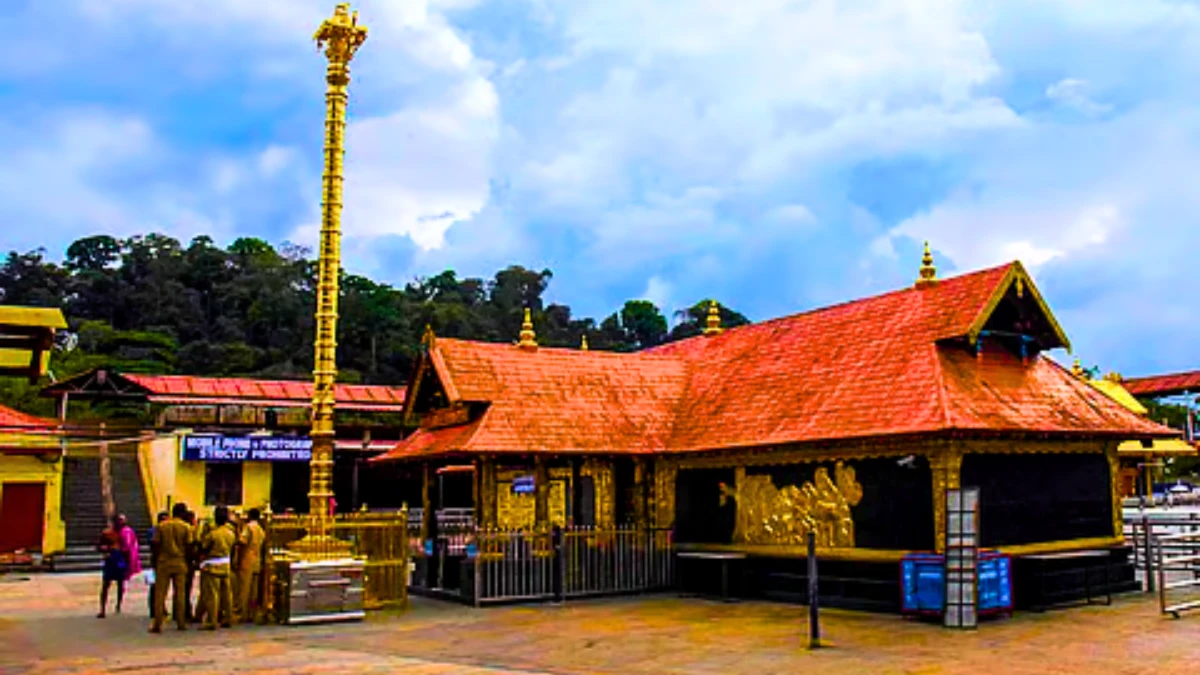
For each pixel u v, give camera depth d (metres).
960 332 18.20
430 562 23.03
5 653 14.76
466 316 107.75
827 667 12.73
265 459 39.56
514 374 22.61
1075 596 18.08
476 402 21.52
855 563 18.19
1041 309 19.27
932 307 19.62
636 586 21.58
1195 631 14.90
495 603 20.06
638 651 14.38
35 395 60.38
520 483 22.30
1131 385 49.19
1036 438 17.86
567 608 19.58
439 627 17.25
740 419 21.23
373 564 19.73
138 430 43.31
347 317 94.75
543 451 20.86
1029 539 18.00
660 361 25.17
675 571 22.09
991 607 16.34
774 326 24.14
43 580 28.53
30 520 33.28
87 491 40.53
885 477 17.84
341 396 47.78
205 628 17.19
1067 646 13.83
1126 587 19.28
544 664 13.48
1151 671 11.98
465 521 36.16
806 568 19.17
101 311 101.00
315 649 14.97
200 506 38.78
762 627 16.36
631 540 21.78
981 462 17.42
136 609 20.81
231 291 102.75
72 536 36.22
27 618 19.27
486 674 12.67
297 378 83.25
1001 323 19.11
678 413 23.53
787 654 13.76
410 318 102.75
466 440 20.78
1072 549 18.69
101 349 86.06
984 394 17.83
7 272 102.12
